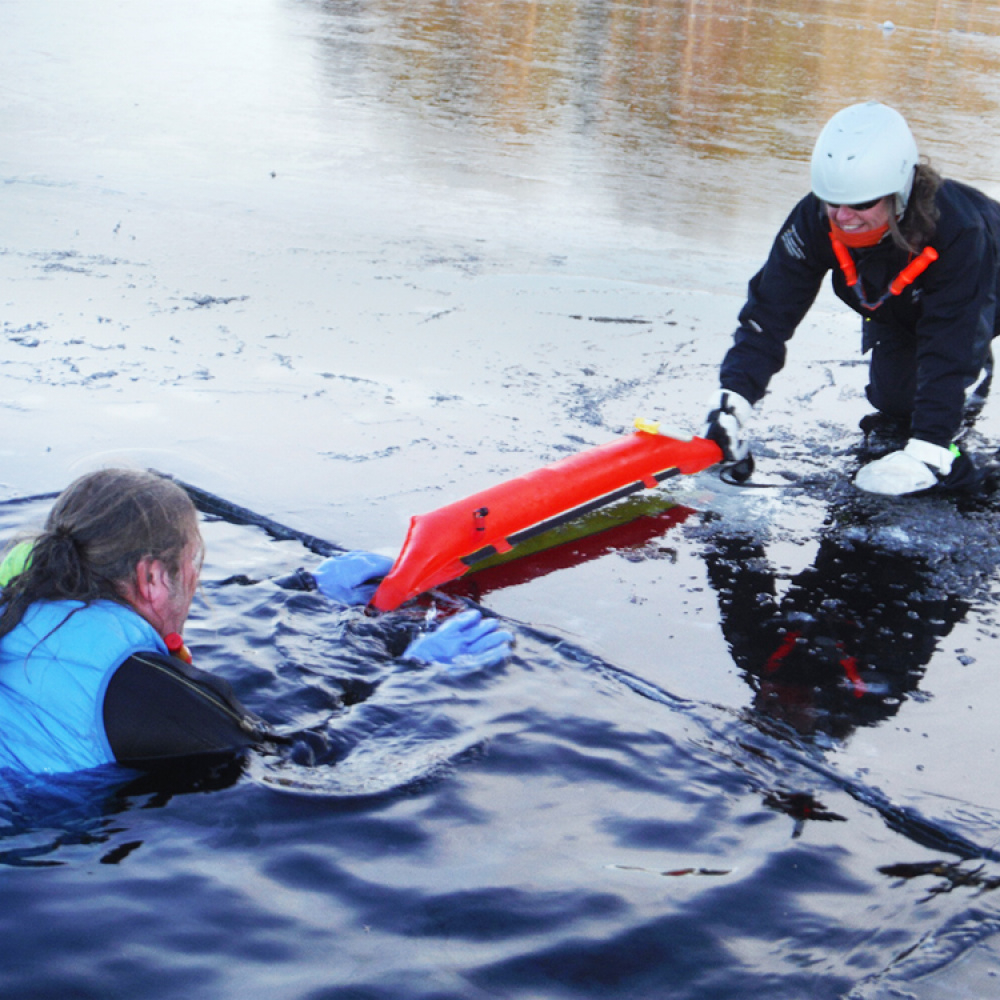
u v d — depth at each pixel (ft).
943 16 75.97
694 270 20.39
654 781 6.65
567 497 10.41
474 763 6.70
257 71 38.78
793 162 30.35
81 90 33.40
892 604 9.36
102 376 13.64
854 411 14.17
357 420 12.79
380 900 5.41
